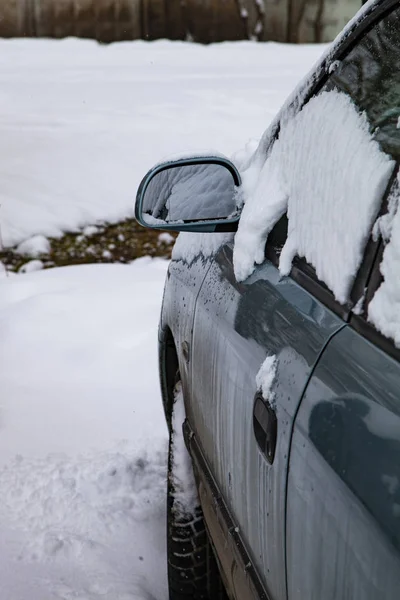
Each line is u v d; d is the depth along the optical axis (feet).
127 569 9.70
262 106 40.22
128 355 15.72
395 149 4.84
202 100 41.45
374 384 4.13
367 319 4.51
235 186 7.50
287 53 61.46
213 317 6.98
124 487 11.40
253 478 5.61
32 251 23.72
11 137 33.22
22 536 10.27
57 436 12.99
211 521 7.36
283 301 5.64
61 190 27.48
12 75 49.88
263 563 5.52
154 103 40.57
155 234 25.30
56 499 11.04
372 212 4.78
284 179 6.50
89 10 63.98
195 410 7.90
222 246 7.60
